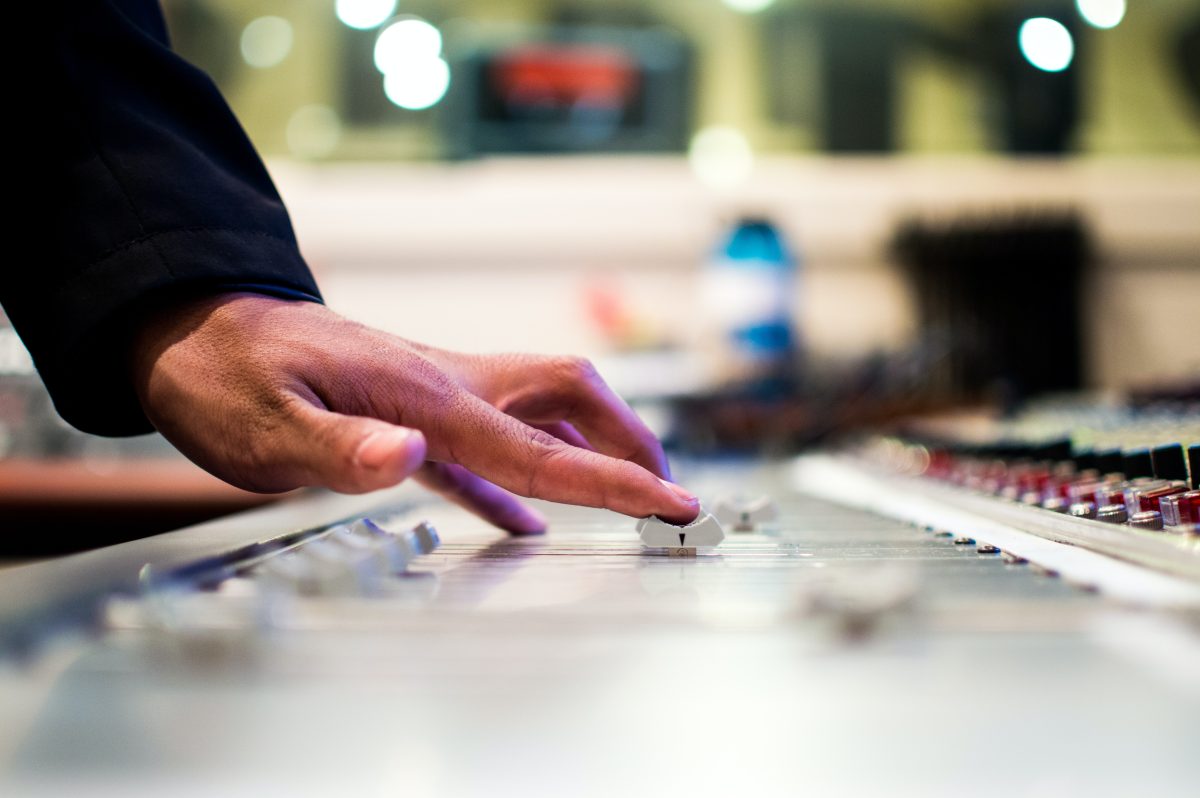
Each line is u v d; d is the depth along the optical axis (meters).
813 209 2.95
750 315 2.64
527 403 0.58
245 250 0.50
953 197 2.98
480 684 0.22
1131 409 1.34
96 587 0.32
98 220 0.47
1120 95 3.12
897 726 0.19
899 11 3.13
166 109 0.52
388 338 0.51
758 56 3.14
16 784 0.17
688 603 0.30
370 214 2.93
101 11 0.50
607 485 0.46
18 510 1.16
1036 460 0.75
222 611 0.28
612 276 2.97
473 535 0.57
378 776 0.17
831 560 0.42
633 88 3.01
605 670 0.23
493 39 2.99
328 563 0.32
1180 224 2.97
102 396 0.51
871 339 2.94
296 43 3.08
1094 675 0.22
